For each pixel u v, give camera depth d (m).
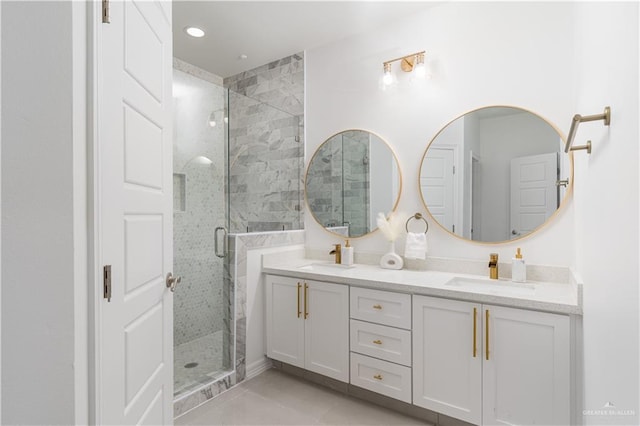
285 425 1.94
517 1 2.11
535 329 1.59
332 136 2.89
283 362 2.59
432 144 2.39
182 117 2.63
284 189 3.07
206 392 2.19
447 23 2.35
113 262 1.00
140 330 1.19
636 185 0.64
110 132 0.98
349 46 2.80
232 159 2.87
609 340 0.87
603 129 0.96
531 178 2.06
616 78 0.80
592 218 1.18
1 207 0.67
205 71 3.47
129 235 1.10
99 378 0.91
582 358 1.47
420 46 2.46
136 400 1.15
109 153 0.97
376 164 2.66
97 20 0.91
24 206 0.70
